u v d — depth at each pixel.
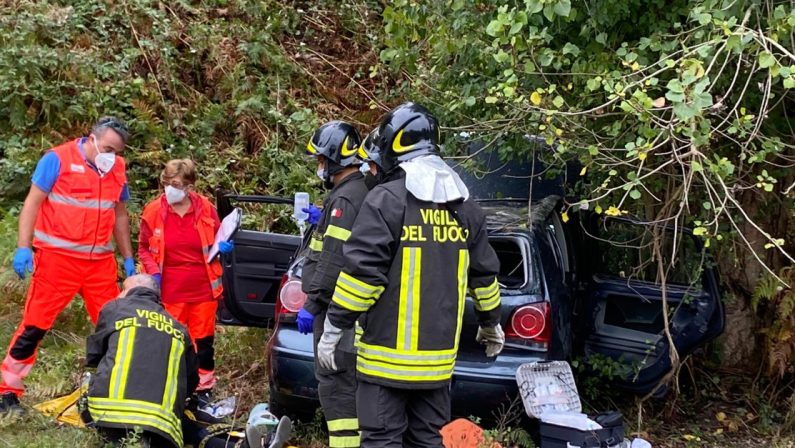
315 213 4.64
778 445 4.83
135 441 3.52
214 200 7.57
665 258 5.07
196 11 9.13
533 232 4.41
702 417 5.31
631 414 5.21
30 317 4.34
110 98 7.61
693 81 3.28
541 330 4.08
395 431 3.10
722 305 4.81
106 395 3.68
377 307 3.06
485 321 3.36
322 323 3.64
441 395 3.21
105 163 4.41
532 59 4.16
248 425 3.87
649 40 3.87
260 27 9.47
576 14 4.07
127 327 3.83
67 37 7.95
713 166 3.43
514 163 5.39
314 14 10.08
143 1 8.64
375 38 9.69
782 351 5.18
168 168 4.66
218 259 4.89
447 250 3.08
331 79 9.39
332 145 3.70
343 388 3.56
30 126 7.34
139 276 4.19
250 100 8.27
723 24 3.23
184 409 4.14
